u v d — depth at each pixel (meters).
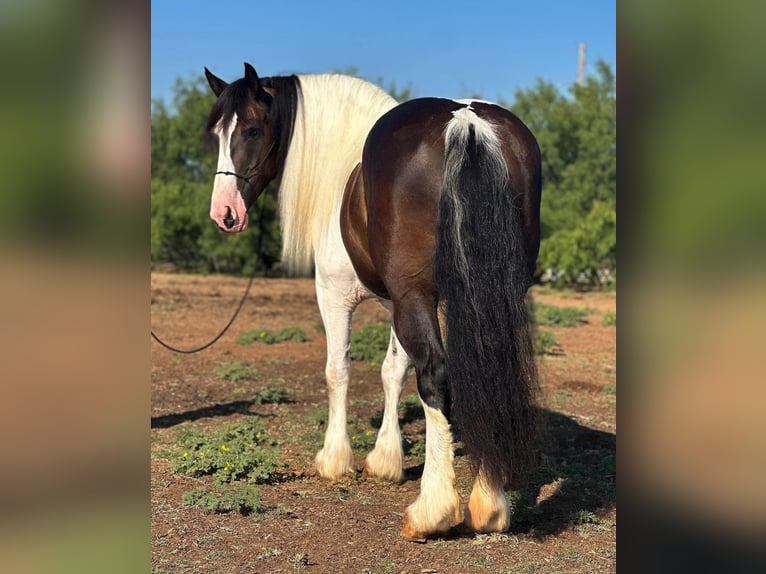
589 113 23.47
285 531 3.56
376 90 4.27
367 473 4.52
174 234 20.38
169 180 24.16
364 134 4.14
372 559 3.23
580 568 3.11
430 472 3.29
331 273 4.15
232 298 14.57
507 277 2.95
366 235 3.61
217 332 10.56
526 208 3.23
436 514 3.27
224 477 4.29
